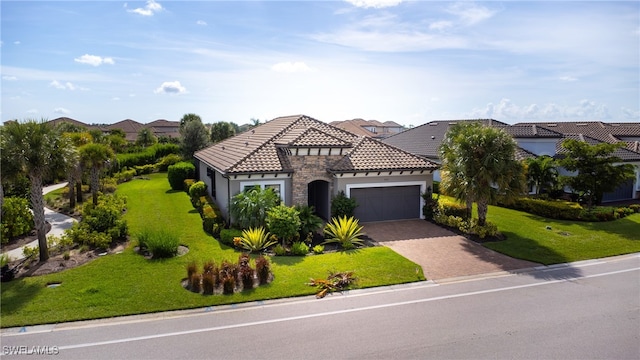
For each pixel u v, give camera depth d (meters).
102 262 15.39
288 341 10.27
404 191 23.17
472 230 20.06
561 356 9.65
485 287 14.07
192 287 13.30
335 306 12.40
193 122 50.72
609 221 23.83
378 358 9.51
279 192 20.94
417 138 40.44
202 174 32.94
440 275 15.15
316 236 19.70
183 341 10.23
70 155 16.03
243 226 18.77
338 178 21.34
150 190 34.03
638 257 17.75
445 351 9.83
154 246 15.90
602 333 10.80
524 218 24.41
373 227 21.64
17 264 15.04
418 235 20.22
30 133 14.88
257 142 24.42
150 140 68.44
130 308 11.85
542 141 31.83
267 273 14.03
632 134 39.72
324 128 26.12
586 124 42.94
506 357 9.59
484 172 18.91
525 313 12.00
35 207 15.21
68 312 11.52
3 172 14.44
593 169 24.17
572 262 16.94
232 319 11.47
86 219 18.30
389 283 14.18
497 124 36.66
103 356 9.49
